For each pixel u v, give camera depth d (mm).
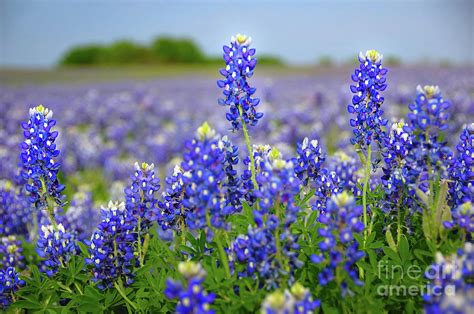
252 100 825
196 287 657
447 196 857
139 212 874
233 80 820
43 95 4770
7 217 1175
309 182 911
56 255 885
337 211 727
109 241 849
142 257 880
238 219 821
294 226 820
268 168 750
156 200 892
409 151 832
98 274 845
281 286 738
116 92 5148
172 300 801
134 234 896
